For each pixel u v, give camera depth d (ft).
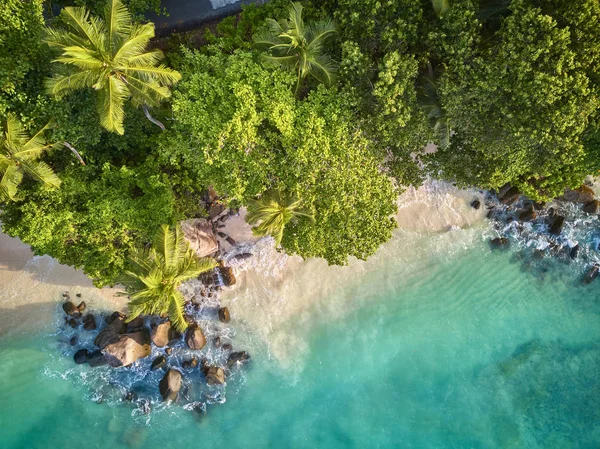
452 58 57.72
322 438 85.71
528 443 85.92
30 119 59.11
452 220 87.15
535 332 88.07
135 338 80.33
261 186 64.28
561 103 55.98
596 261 87.30
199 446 84.74
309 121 61.82
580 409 86.94
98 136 63.72
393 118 61.11
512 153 62.59
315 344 86.12
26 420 83.56
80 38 51.08
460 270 87.40
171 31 75.05
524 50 53.42
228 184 63.57
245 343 85.15
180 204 71.20
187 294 83.76
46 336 83.76
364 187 64.03
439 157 70.08
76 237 67.15
